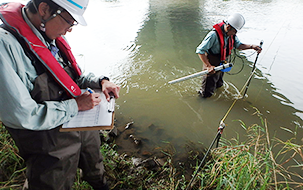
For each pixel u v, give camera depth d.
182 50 6.18
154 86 4.57
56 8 1.16
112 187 2.26
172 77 4.89
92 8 11.38
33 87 1.26
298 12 8.36
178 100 4.10
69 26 1.28
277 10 8.83
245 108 3.76
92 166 1.72
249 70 4.90
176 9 10.34
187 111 3.80
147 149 2.95
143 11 10.38
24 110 1.12
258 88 4.26
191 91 4.35
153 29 7.88
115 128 3.25
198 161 2.74
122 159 2.66
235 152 2.35
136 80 4.80
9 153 2.29
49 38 1.35
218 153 2.72
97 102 1.47
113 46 6.54
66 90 1.41
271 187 2.20
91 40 7.00
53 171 1.35
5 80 1.04
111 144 2.96
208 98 4.09
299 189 2.34
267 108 3.71
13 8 1.21
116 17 9.55
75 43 6.75
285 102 3.83
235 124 3.43
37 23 1.24
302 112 3.58
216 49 3.52
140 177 2.42
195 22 8.33
